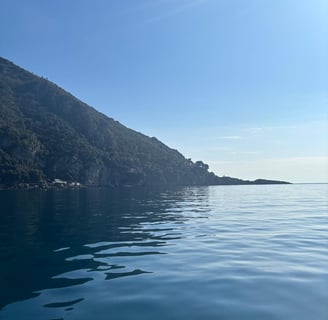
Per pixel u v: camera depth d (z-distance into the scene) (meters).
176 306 6.80
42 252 11.88
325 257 10.74
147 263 10.27
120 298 7.27
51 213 25.62
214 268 9.59
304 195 57.00
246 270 9.34
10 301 7.12
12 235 15.48
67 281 8.50
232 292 7.57
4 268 9.76
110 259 10.81
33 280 8.60
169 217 23.00
